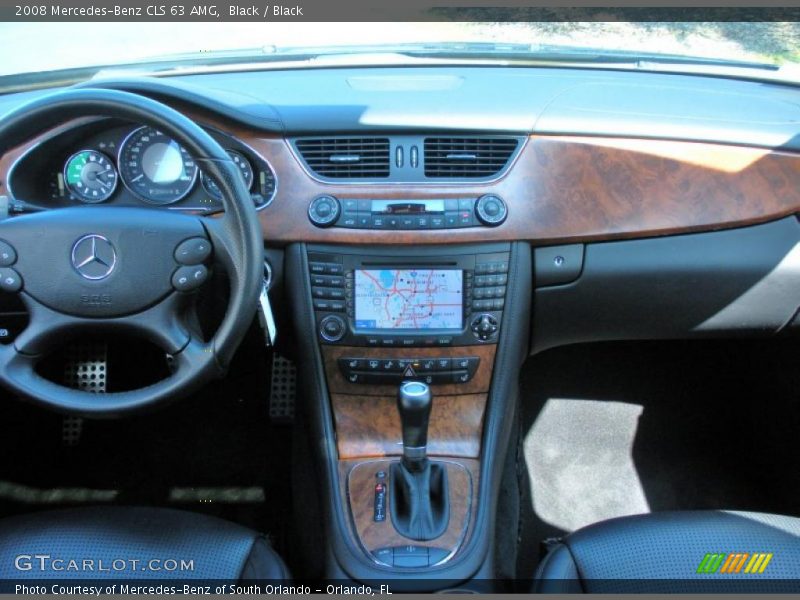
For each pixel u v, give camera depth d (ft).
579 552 4.43
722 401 8.14
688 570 4.20
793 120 6.12
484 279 5.97
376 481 5.84
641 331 6.64
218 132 5.82
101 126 5.52
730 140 5.89
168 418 8.06
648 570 4.23
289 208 5.88
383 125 5.77
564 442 7.86
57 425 7.80
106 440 7.87
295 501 6.65
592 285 6.22
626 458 7.71
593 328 6.61
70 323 4.48
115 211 4.45
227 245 4.46
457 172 5.88
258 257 4.39
